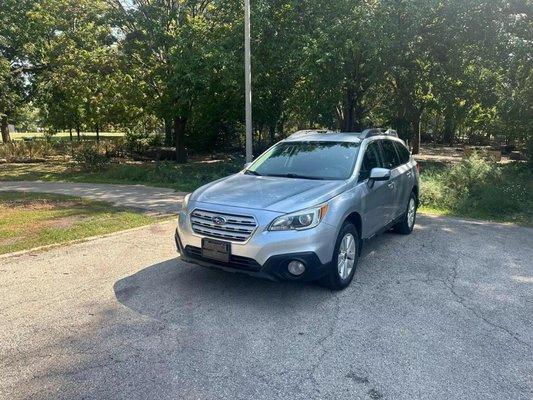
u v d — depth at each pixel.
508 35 14.40
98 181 14.69
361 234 5.26
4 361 3.40
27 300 4.57
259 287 4.89
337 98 15.29
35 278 5.22
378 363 3.37
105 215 8.75
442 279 5.20
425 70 16.67
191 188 12.74
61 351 3.55
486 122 23.12
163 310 4.31
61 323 4.04
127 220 8.26
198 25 17.66
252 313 4.24
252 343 3.67
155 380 3.15
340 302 4.50
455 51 15.16
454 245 6.71
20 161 23.70
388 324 4.02
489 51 14.78
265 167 5.84
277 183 5.05
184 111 20.17
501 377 3.20
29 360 3.42
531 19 14.25
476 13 13.89
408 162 7.39
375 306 4.41
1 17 20.34
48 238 6.93
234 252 4.29
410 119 23.36
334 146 5.86
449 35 14.70
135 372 3.25
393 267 5.63
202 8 19.77
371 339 3.74
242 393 3.01
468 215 9.27
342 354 3.50
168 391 3.03
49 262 5.83
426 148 38.06
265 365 3.34
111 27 20.02
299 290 4.81
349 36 13.20
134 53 19.73
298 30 14.22
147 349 3.57
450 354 3.51
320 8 14.30
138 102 20.66
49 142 26.41
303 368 3.30
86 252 6.28
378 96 24.77
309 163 5.63
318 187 4.84
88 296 4.66
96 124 28.97
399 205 6.73
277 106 19.55
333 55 12.93
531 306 4.45
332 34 13.28
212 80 17.03
